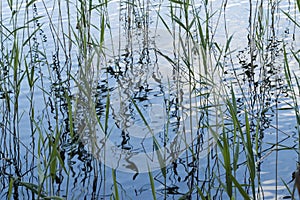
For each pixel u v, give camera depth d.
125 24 5.44
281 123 4.17
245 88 4.72
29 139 4.12
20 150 3.96
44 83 4.99
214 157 3.76
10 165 3.78
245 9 6.50
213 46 5.47
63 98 4.63
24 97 4.77
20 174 3.67
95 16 6.42
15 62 3.95
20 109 4.56
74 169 3.69
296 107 3.54
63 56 5.48
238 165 3.66
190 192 3.36
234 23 6.09
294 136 3.98
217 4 6.71
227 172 2.75
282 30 5.92
